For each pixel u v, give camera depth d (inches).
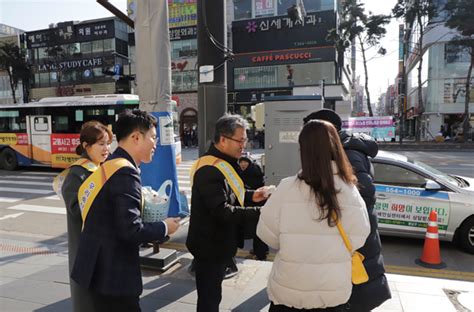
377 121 889.5
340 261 66.1
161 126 194.9
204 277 94.7
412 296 131.8
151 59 190.1
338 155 67.1
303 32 1307.8
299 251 65.6
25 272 162.1
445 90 1210.0
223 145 93.3
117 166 69.9
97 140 89.9
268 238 70.7
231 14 1478.8
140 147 74.9
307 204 65.6
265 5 1446.9
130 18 193.0
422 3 1009.5
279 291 68.9
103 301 71.5
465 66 1179.3
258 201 97.1
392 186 210.4
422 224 204.1
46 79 1656.0
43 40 1635.1
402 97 1525.6
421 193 204.5
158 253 163.3
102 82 1560.0
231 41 1380.4
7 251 196.7
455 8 950.4
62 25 1581.0
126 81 530.3
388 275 152.6
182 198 208.1
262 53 1350.9
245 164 165.9
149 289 140.3
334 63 1294.3
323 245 65.0
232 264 151.8
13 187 414.0
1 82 1870.1
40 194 373.1
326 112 90.7
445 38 1181.1
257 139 960.9
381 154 226.7
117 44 1540.4
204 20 175.5
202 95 180.2
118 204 67.4
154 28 188.1
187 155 812.6
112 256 69.3
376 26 1061.8
